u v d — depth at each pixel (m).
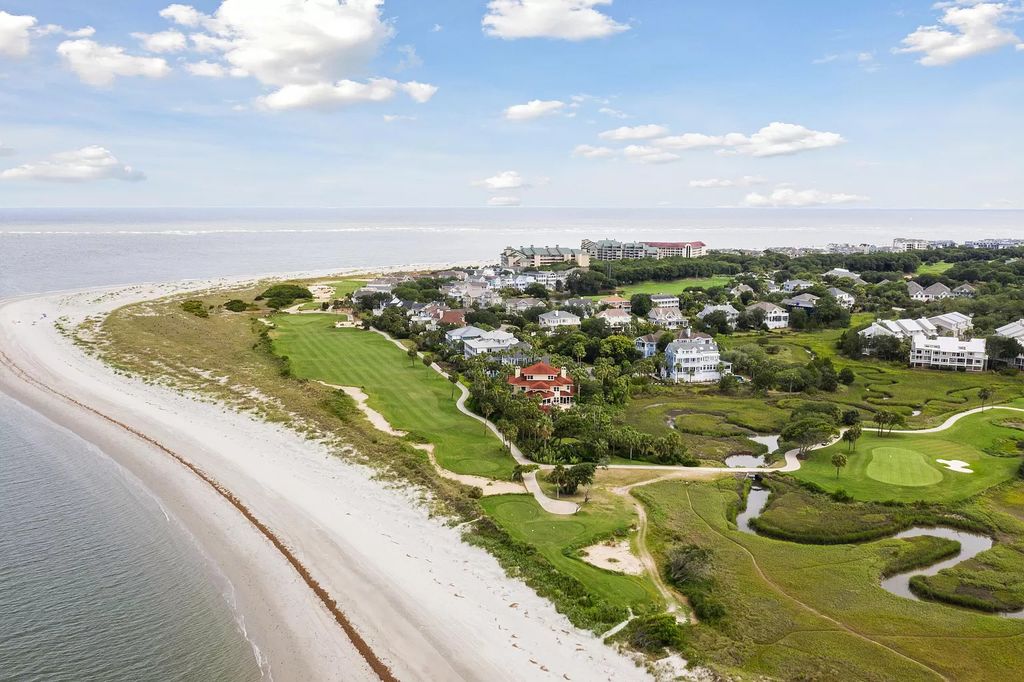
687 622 66.44
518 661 60.84
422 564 77.00
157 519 85.38
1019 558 81.31
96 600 68.06
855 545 84.25
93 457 105.00
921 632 65.88
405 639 63.66
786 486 102.62
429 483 97.69
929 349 184.00
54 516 85.38
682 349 169.62
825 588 73.50
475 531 84.44
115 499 90.75
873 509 94.25
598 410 127.38
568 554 79.06
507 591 71.88
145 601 68.19
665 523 87.81
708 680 57.94
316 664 59.97
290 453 109.38
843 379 164.38
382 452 108.75
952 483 103.69
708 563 75.25
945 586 74.75
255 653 61.03
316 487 96.88
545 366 145.00
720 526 87.94
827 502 96.75
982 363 179.38
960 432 129.12
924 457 115.12
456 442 116.00
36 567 73.69
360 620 66.31
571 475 95.38
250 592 70.38
